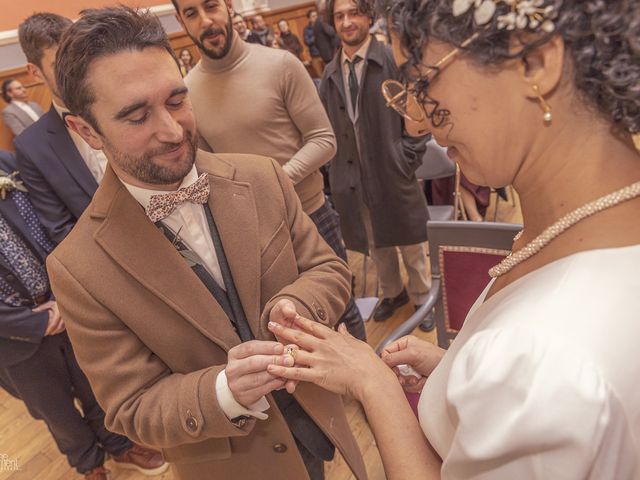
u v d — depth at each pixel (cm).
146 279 103
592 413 45
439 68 57
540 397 47
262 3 893
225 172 118
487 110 56
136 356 106
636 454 49
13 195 181
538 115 55
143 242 104
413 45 58
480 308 66
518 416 47
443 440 66
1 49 569
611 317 49
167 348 106
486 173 61
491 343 52
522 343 49
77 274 102
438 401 68
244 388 95
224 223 114
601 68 50
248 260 114
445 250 167
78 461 214
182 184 110
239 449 120
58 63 93
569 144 55
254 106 198
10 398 292
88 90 92
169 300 105
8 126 560
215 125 204
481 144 59
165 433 102
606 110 52
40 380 194
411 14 56
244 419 103
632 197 54
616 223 54
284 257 119
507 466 51
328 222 226
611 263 52
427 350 98
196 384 101
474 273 165
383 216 261
